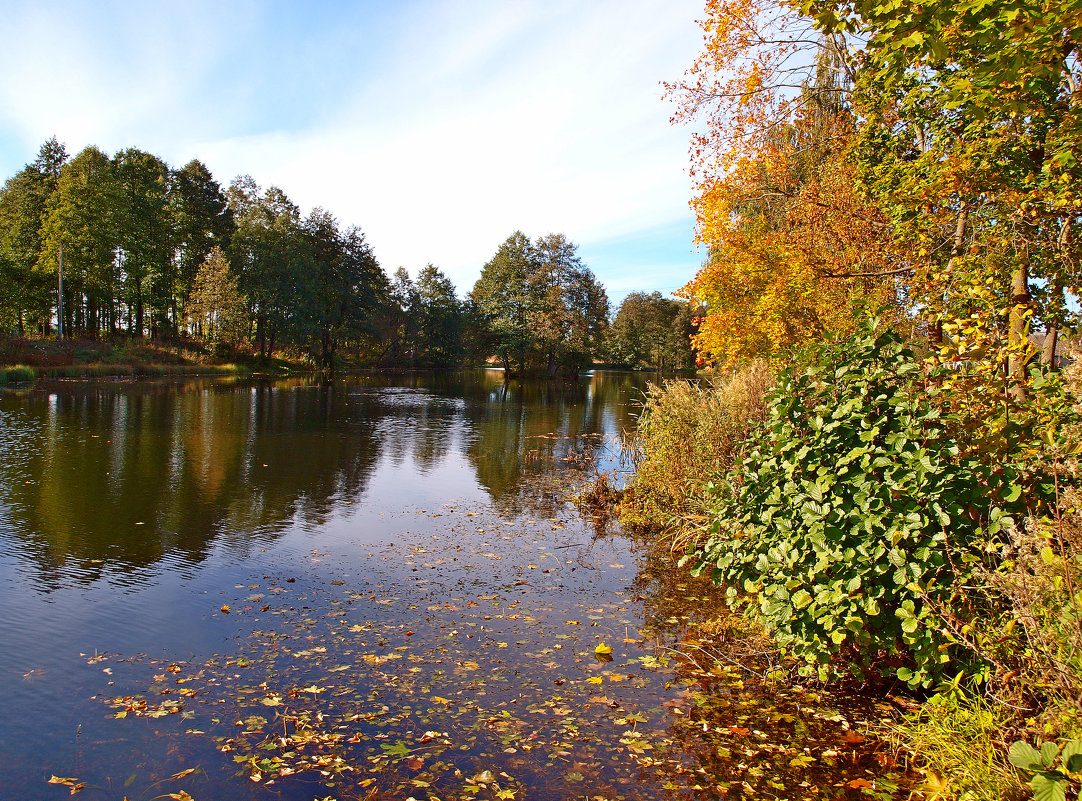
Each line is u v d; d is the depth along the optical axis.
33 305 42.97
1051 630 2.71
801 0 4.62
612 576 6.77
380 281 65.12
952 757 2.94
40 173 46.34
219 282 45.69
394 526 8.66
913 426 3.60
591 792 3.19
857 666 3.90
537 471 13.01
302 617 5.55
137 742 3.64
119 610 5.64
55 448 13.70
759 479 4.31
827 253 10.49
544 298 52.38
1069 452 3.26
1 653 4.77
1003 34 3.67
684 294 12.98
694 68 11.53
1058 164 5.54
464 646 5.00
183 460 12.94
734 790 3.16
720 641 5.09
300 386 37.53
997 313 4.80
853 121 10.88
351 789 3.23
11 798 3.15
